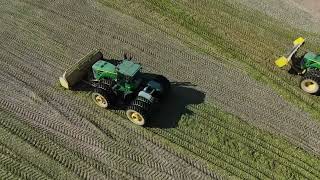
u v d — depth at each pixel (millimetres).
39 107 16156
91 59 17047
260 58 19406
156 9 21641
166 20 21047
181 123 16109
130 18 20938
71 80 16688
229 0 22688
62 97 16625
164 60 18875
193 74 18328
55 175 13945
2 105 16109
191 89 17594
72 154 14625
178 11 21656
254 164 14969
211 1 22500
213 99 17234
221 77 18297
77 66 16672
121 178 14078
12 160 14266
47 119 15750
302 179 14617
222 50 19672
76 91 16906
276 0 22953
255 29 20969
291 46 20141
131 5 21688
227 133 15930
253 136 15906
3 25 19812
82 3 21531
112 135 15414
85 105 16391
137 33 20172
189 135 15719
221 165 14828
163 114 16406
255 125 16328
